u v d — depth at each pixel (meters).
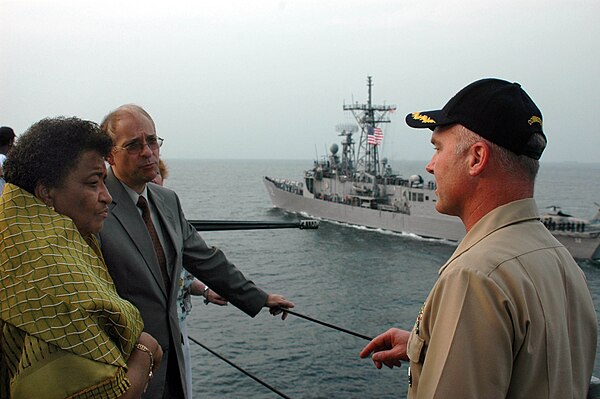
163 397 3.36
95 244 2.46
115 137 3.27
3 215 2.06
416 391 2.19
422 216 53.12
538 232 2.10
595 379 2.24
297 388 19.00
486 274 1.90
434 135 2.31
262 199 104.81
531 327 1.86
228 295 3.96
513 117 2.03
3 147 5.79
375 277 37.97
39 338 1.89
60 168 2.12
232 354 21.94
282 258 43.84
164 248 3.46
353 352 22.31
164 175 5.13
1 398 2.03
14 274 1.95
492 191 2.12
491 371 1.81
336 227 60.00
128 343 2.11
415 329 2.25
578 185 173.88
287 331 24.67
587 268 39.66
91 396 1.91
